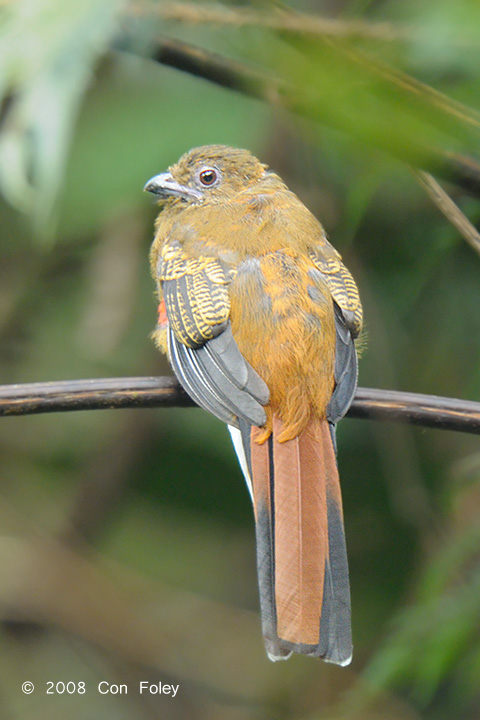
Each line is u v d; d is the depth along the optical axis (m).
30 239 13.03
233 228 8.16
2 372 12.83
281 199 8.72
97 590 13.11
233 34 7.57
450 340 10.81
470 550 8.43
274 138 11.59
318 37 5.96
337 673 12.27
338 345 7.41
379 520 11.93
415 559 11.32
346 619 6.24
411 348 11.05
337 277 7.85
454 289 10.60
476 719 10.81
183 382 7.47
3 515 13.30
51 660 13.01
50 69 5.36
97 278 12.41
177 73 11.73
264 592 6.41
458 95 7.16
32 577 12.99
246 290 7.49
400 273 10.84
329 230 11.05
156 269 9.17
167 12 7.39
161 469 12.91
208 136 11.48
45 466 13.55
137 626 13.06
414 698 10.92
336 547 6.51
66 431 13.44
